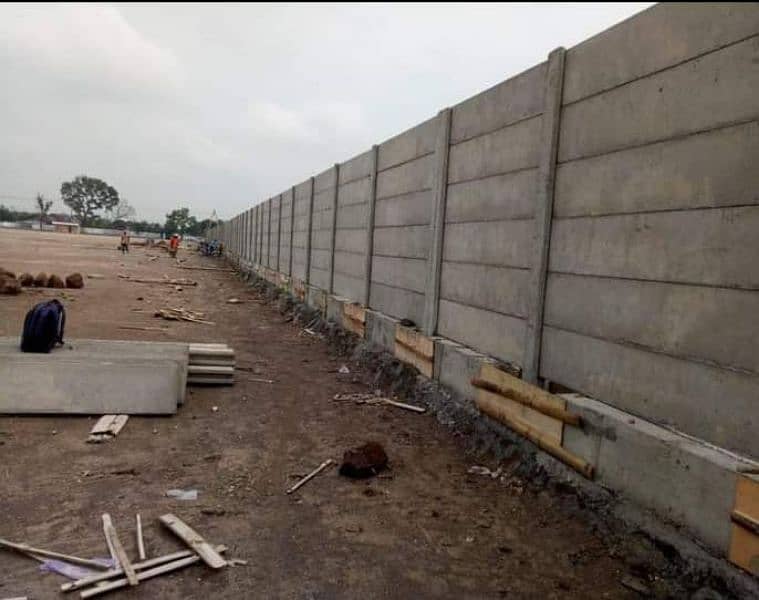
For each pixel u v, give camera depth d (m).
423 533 3.94
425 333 7.57
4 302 13.43
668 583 3.29
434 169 7.37
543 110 5.00
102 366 6.09
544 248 4.93
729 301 3.18
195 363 7.59
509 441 5.28
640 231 3.86
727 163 3.19
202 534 3.76
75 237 71.19
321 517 4.11
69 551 3.44
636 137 3.90
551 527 4.06
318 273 14.03
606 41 4.22
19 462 4.77
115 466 4.82
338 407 7.01
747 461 3.07
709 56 3.31
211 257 51.00
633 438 3.74
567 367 4.66
